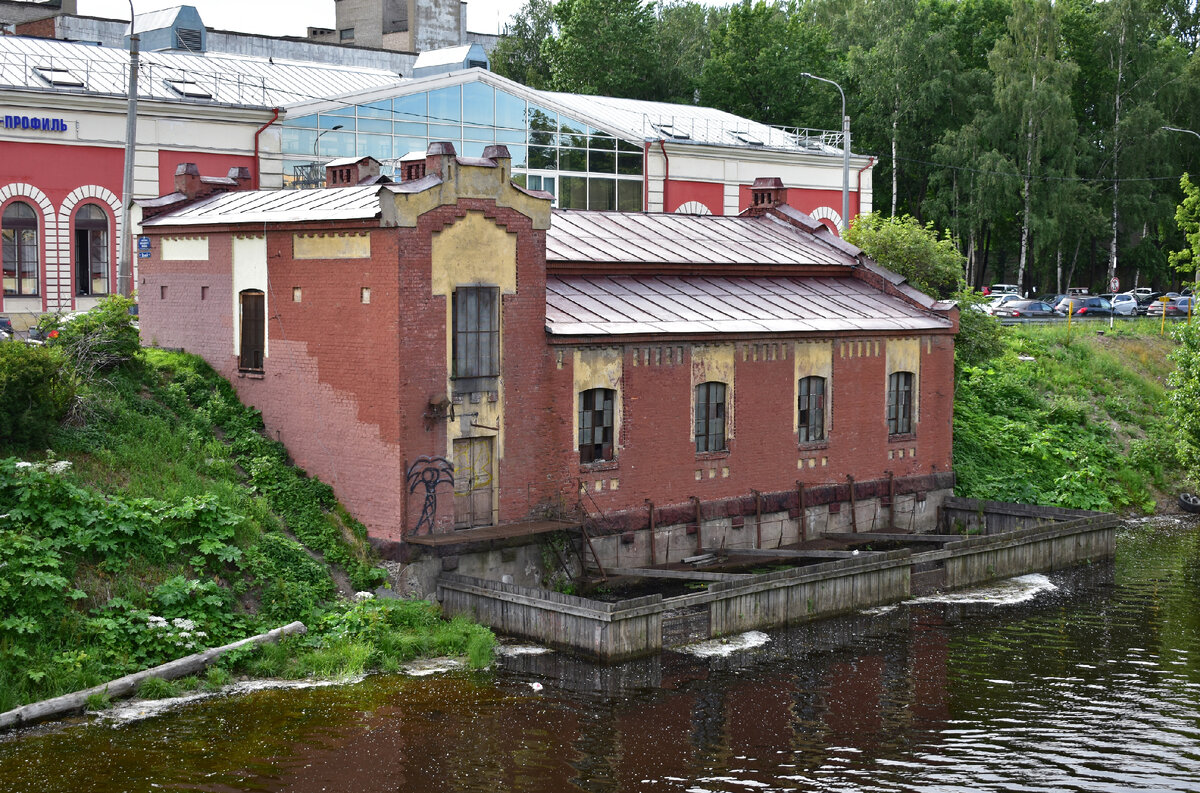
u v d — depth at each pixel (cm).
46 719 1961
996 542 3189
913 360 3638
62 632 2088
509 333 2703
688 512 3066
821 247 3969
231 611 2311
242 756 1861
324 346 2681
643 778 1852
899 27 8250
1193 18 8944
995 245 8669
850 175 6688
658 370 2986
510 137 5428
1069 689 2320
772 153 6269
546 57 8525
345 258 2612
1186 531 3972
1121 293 8050
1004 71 7394
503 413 2705
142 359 2897
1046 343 5391
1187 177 5306
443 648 2389
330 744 1923
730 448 3161
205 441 2730
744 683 2308
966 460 4125
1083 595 3064
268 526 2534
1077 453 4425
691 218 3891
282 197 2991
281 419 2812
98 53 4894
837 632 2686
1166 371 5456
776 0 9744
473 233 2623
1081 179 7825
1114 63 8000
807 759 1947
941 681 2358
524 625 2486
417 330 2539
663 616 2488
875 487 3531
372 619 2369
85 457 2492
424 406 2562
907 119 7894
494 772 1850
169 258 3114
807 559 3195
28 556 2134
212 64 5312
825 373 3381
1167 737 2072
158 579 2281
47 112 4294
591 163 5675
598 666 2355
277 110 4794
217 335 2980
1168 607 2942
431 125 5191
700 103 8225
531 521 2769
